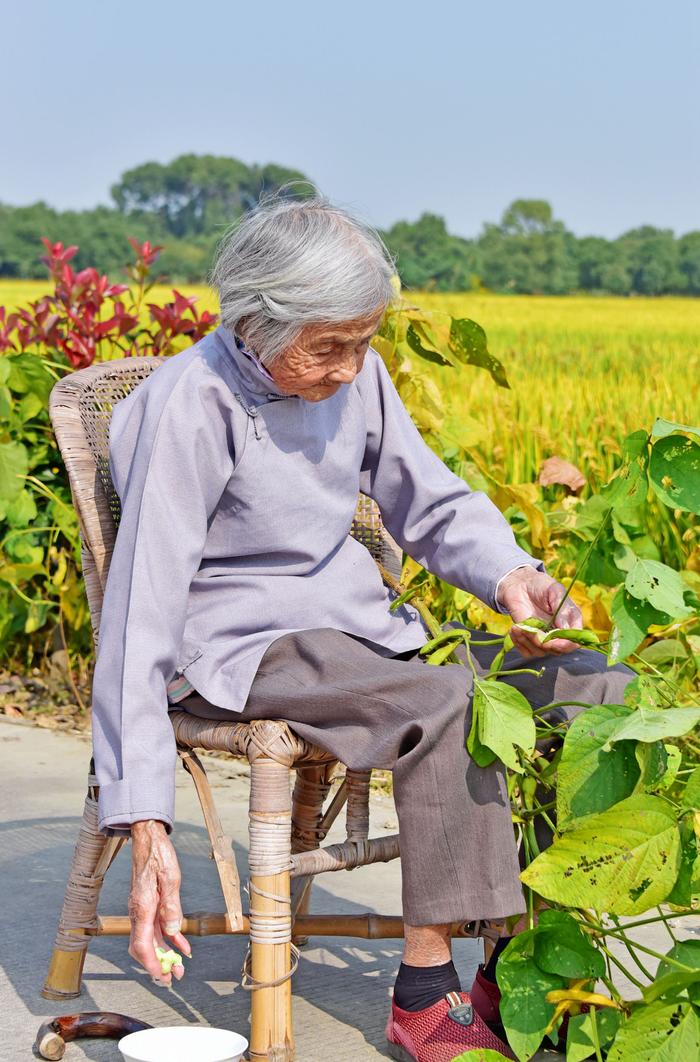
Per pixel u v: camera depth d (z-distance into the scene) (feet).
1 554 13.25
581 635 5.90
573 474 12.35
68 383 6.94
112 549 6.66
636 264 164.45
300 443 6.39
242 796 10.72
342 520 6.61
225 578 6.35
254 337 6.04
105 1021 6.29
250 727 5.84
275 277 5.87
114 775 5.68
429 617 7.07
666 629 8.55
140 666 5.80
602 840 5.19
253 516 6.31
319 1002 6.89
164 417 6.14
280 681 5.99
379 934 6.44
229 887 5.72
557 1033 6.21
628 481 6.04
